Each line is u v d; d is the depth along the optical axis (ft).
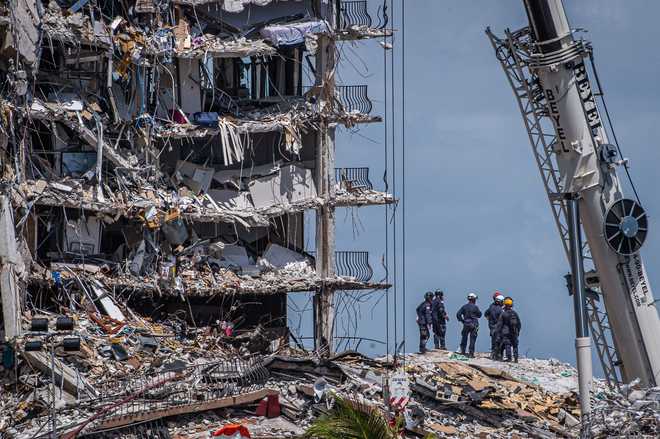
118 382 556.51
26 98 634.84
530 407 592.19
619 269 515.50
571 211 508.94
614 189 513.04
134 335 619.67
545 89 512.63
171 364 581.12
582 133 512.22
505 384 618.44
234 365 583.58
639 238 511.81
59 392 540.11
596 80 511.81
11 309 585.22
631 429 461.37
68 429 499.92
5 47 609.83
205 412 542.57
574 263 504.43
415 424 546.26
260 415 550.77
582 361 490.90
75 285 648.79
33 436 495.00
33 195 640.99
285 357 598.34
